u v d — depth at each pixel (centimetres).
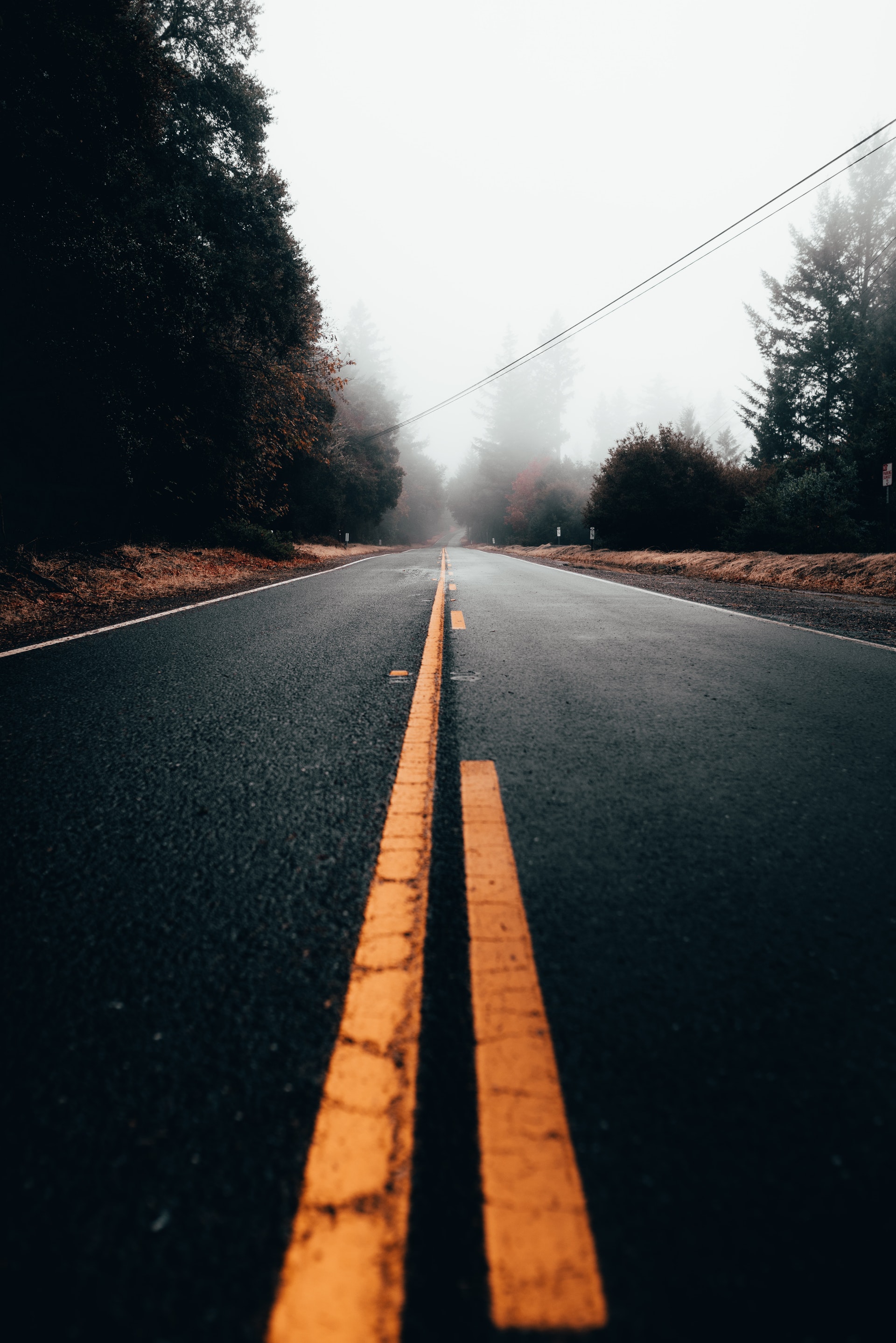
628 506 2303
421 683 389
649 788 230
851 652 483
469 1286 79
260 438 1445
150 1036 119
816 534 1742
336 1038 117
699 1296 77
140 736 295
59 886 170
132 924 153
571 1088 106
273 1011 124
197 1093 107
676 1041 116
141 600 862
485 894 162
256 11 1488
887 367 2608
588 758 260
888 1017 122
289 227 1575
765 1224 85
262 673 420
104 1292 79
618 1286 78
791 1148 95
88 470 1073
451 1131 99
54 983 133
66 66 783
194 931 150
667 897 161
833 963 137
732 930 148
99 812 216
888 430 1944
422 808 214
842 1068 110
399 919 153
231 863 181
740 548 1914
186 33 1447
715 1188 90
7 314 847
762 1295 77
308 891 166
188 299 1048
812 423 3350
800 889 165
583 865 177
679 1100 104
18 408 936
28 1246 85
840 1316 75
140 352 980
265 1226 86
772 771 246
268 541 1669
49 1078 110
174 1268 82
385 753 268
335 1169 94
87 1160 96
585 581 1197
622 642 530
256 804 220
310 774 246
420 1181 91
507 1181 91
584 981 131
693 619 672
